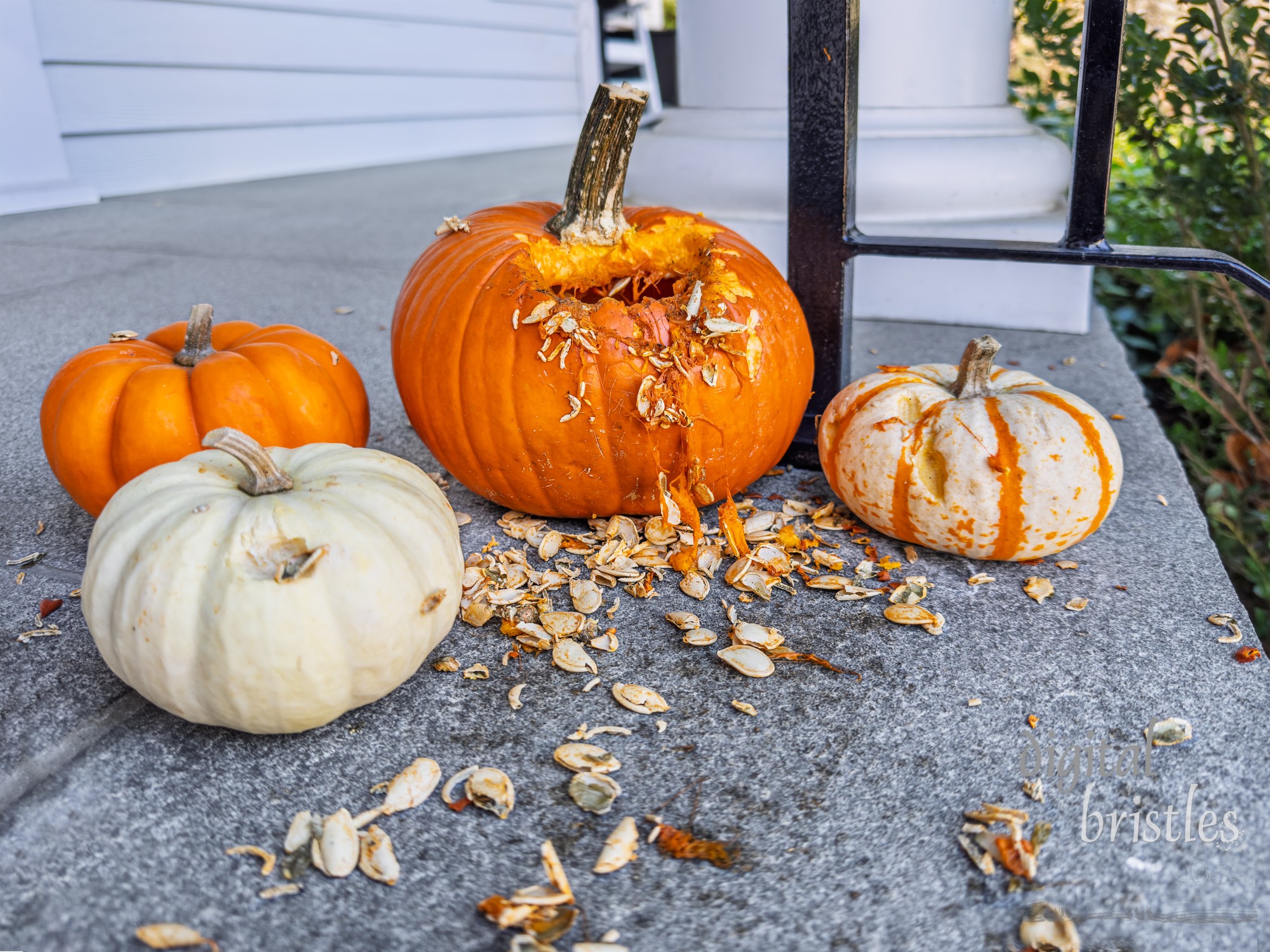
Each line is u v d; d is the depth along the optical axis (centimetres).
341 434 193
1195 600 170
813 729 139
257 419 178
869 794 126
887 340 321
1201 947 104
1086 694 145
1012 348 310
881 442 181
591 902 110
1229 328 339
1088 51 178
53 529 199
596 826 122
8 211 530
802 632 163
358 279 407
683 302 179
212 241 477
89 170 580
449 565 146
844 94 196
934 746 135
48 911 109
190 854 118
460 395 182
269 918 109
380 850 118
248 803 126
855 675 151
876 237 211
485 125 902
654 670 154
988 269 331
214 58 640
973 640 160
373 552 133
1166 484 216
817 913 109
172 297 371
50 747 136
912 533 184
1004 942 105
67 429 178
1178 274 320
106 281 394
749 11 331
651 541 192
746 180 340
